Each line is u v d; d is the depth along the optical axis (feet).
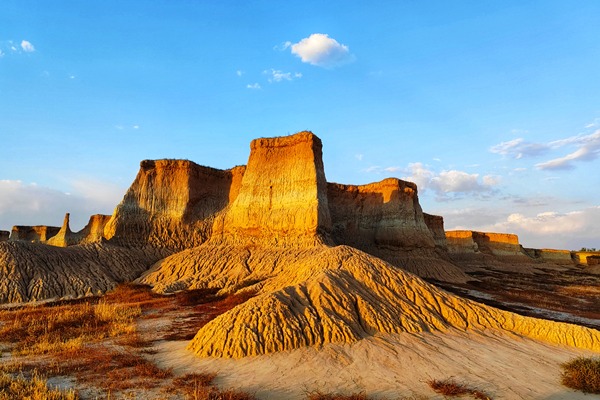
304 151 143.02
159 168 167.12
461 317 64.54
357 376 42.78
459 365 47.19
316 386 40.09
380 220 190.60
